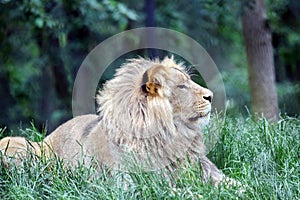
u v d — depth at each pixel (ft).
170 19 79.56
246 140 36.91
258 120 40.16
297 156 34.12
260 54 62.49
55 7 68.54
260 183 29.32
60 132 35.42
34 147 34.35
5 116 87.86
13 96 89.66
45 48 78.02
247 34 63.05
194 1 77.56
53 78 86.53
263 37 62.54
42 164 31.68
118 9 67.56
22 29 73.51
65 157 33.60
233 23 85.76
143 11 79.00
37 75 91.25
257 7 62.85
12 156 32.86
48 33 71.72
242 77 96.43
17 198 28.89
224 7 69.05
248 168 31.71
